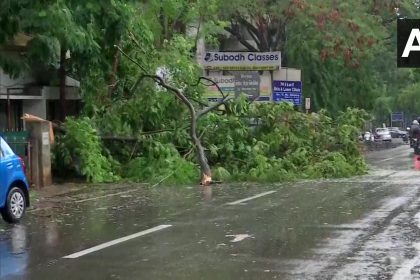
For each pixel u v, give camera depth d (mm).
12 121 26312
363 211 13859
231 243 10484
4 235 11734
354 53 39500
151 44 24969
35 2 15328
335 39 38719
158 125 23984
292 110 24656
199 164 21969
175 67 24875
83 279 8289
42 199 17438
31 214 14547
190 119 23641
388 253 9531
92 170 21641
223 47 49375
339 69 43625
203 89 25828
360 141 26125
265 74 36875
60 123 23469
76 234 11695
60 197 17891
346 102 44312
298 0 37188
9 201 13062
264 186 19844
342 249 9836
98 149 22219
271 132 24031
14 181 13281
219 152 23141
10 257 9727
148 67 24562
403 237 10781
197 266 8883
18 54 21281
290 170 22781
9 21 15930
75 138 21844
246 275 8320
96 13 17188
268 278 8148
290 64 41906
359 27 38812
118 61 24422
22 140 20047
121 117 23234
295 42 39844
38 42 17125
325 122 25375
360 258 9219
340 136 24859
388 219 12719
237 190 18750
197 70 26750
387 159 37531
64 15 15719
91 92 23734
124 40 23141
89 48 18875
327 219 12812
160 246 10328
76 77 26062
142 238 11078
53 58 18172
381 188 18688
